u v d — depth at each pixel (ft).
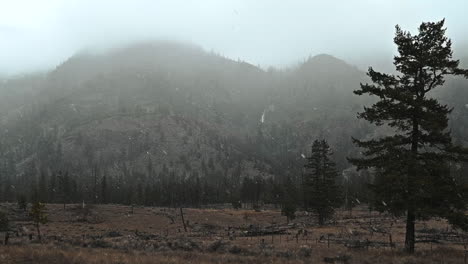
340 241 128.98
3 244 92.12
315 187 224.94
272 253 91.50
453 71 81.82
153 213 301.22
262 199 458.91
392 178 80.43
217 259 80.07
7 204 305.32
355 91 88.28
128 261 68.28
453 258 79.71
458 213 76.28
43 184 426.10
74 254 71.61
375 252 91.35
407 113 83.41
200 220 281.33
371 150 86.43
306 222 260.62
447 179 80.43
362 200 377.91
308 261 81.71
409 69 84.02
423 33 84.23
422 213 77.66
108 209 304.71
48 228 216.33
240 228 239.71
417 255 82.94
